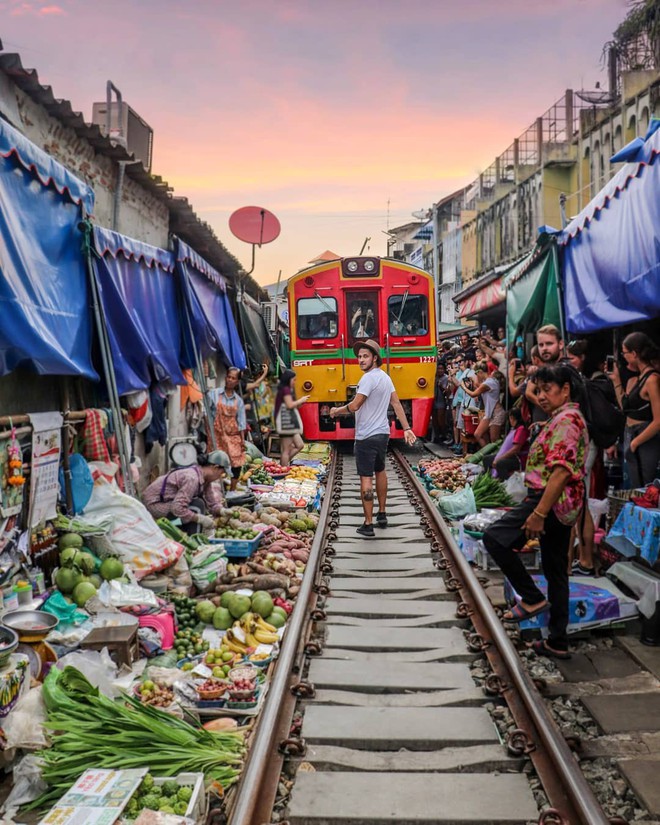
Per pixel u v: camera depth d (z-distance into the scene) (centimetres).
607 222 811
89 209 686
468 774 417
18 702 426
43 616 500
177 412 1126
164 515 799
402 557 854
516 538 558
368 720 479
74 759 399
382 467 973
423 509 1070
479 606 643
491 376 1266
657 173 666
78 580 581
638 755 432
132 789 374
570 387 557
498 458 1002
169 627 580
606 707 484
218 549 728
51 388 655
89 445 676
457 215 3978
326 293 1575
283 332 2506
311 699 512
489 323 2236
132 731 416
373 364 945
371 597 726
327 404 1603
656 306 678
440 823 375
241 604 629
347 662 570
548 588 567
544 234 987
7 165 536
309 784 408
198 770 401
